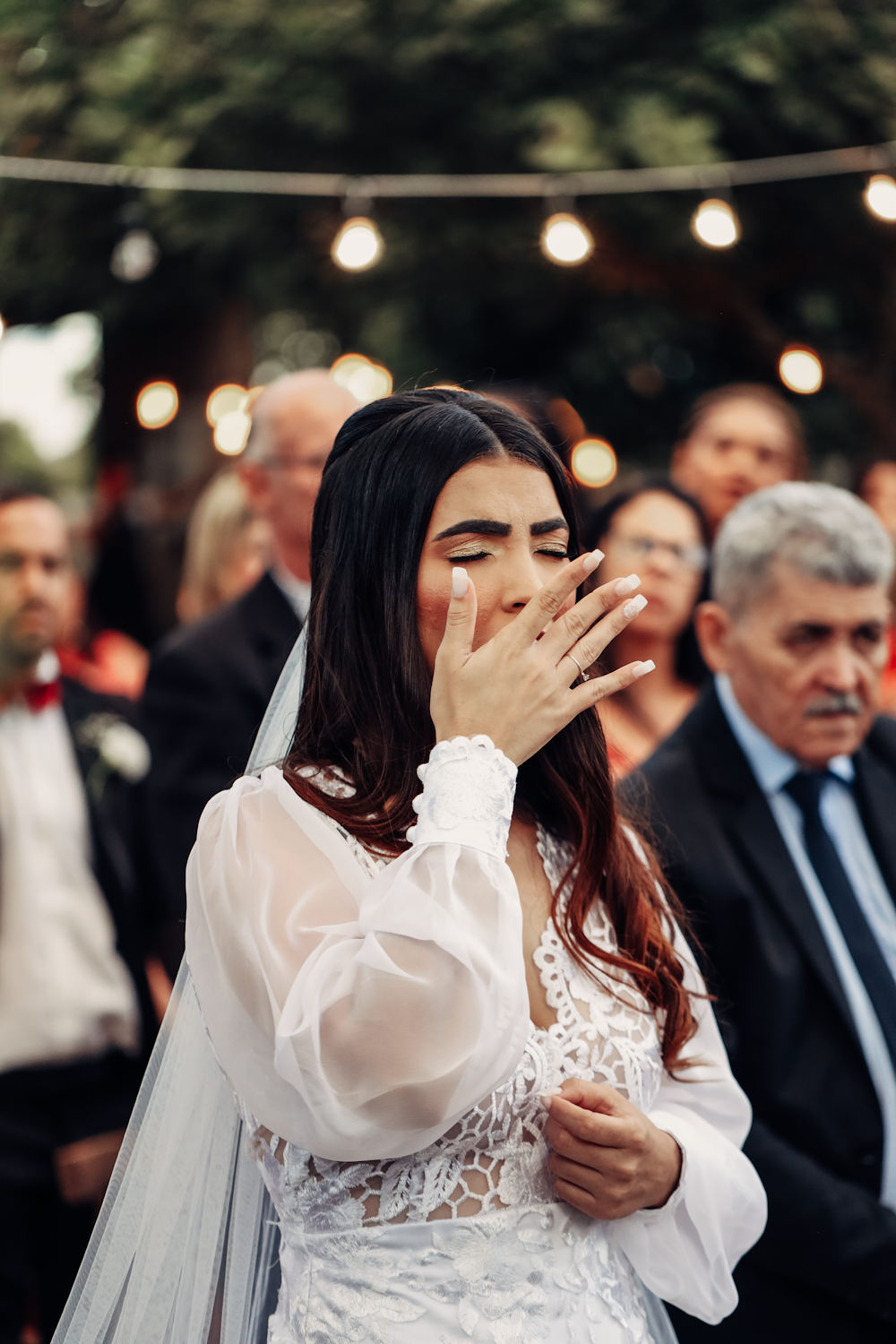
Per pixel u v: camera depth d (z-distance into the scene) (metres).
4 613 3.51
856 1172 2.29
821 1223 2.19
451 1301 1.53
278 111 7.38
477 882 1.50
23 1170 3.27
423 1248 1.54
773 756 2.52
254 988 1.54
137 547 8.07
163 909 3.62
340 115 7.34
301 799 1.66
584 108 6.91
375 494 1.69
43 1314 3.32
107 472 8.24
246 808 1.65
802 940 2.36
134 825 3.64
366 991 1.45
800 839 2.50
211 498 4.97
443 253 7.86
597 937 1.80
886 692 3.99
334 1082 1.46
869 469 4.73
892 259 8.05
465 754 1.54
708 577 3.83
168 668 3.73
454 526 1.65
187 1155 1.73
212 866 1.61
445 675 1.58
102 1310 1.75
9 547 3.52
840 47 7.05
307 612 1.82
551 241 4.40
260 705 3.70
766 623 2.48
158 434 10.03
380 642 1.69
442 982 1.45
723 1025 2.33
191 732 3.66
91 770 3.58
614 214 7.46
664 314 8.77
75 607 5.99
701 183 4.99
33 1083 3.32
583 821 1.83
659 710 3.81
